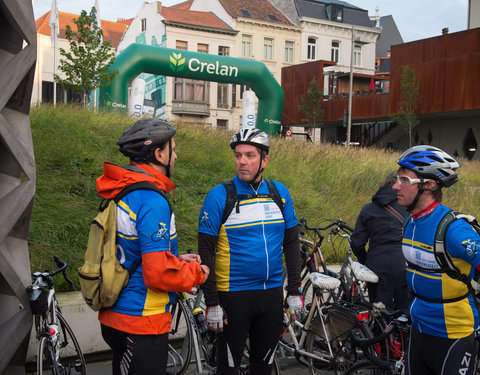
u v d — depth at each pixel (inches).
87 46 746.2
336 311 139.3
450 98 1254.3
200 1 1857.8
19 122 109.0
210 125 563.8
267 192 112.1
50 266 193.6
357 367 123.1
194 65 869.8
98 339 157.8
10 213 97.5
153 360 85.1
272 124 973.2
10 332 97.3
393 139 1606.8
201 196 318.7
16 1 98.2
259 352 111.3
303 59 1860.2
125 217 84.0
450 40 1250.6
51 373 117.3
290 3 1875.0
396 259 148.1
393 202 150.5
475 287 90.9
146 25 1711.4
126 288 84.8
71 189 272.5
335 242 265.9
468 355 90.1
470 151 1396.4
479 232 90.5
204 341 141.3
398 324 101.7
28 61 101.3
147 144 87.6
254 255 107.1
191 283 85.2
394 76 1385.3
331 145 606.9
